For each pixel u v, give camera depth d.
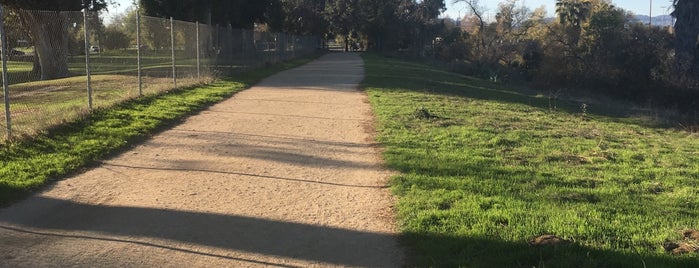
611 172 7.42
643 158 8.77
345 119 11.88
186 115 11.72
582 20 60.25
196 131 9.95
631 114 21.94
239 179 6.74
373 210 5.58
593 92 37.00
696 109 30.95
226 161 7.67
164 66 20.92
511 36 64.94
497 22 67.38
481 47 65.44
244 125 10.72
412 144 8.95
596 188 6.45
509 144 9.42
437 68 48.53
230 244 4.64
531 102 21.20
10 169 6.60
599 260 4.03
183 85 16.16
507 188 6.26
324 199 5.96
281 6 51.25
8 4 18.80
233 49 28.78
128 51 22.70
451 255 4.28
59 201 5.73
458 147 8.84
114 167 7.21
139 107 11.82
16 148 7.49
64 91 15.41
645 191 6.42
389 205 5.71
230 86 17.81
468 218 5.09
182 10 32.25
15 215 5.27
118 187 6.30
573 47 42.25
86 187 6.26
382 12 79.94
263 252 4.48
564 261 4.00
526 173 7.07
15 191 5.88
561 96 31.22
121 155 7.89
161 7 32.16
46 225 5.03
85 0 24.94
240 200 5.88
